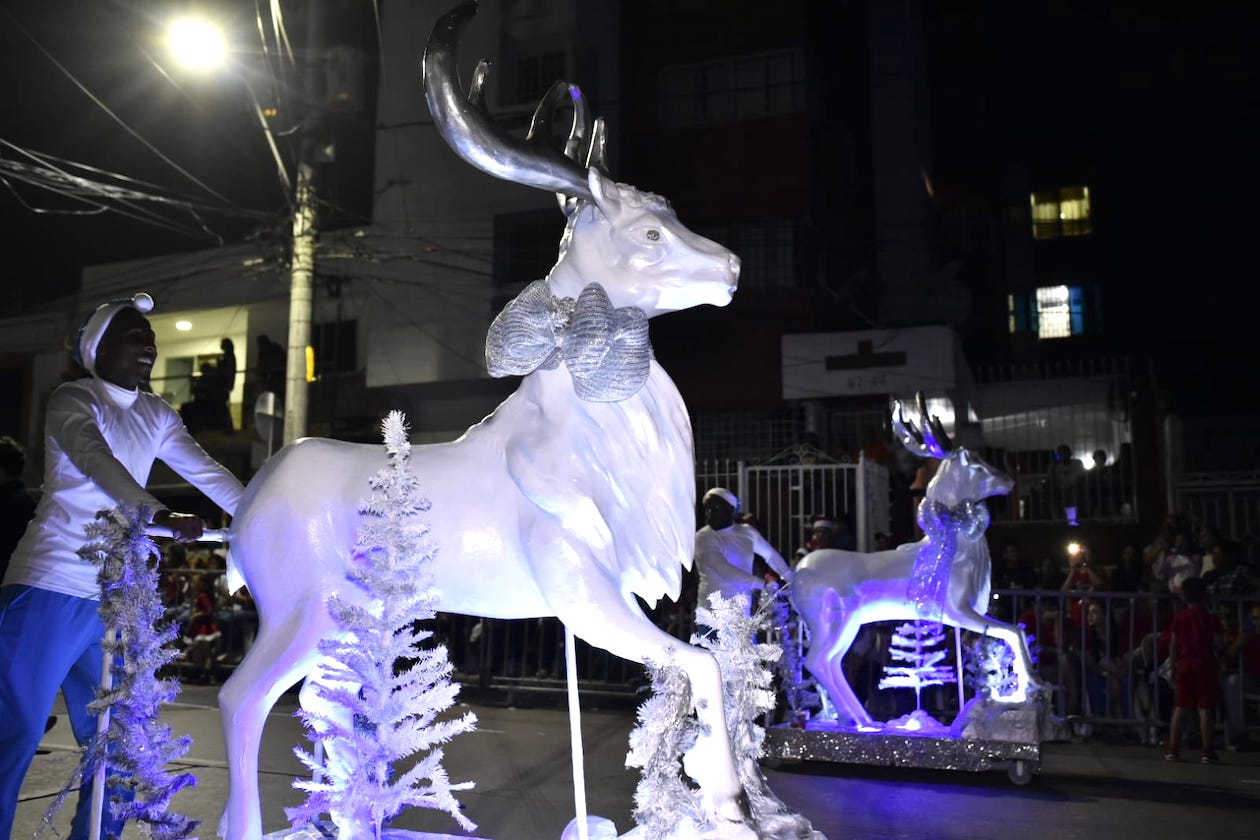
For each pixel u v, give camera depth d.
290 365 13.56
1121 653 9.77
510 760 7.37
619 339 3.51
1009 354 25.58
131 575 3.37
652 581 3.69
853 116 22.27
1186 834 5.35
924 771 7.22
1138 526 14.54
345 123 21.39
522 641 11.36
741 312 19.16
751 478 13.61
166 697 3.42
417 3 20.55
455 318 19.67
